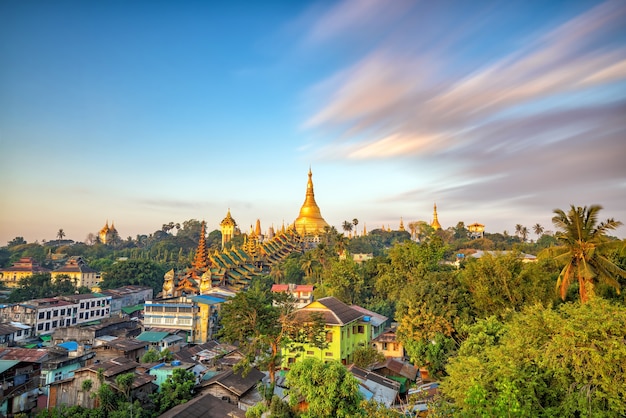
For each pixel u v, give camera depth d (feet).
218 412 145.07
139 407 151.64
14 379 169.68
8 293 462.60
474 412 93.91
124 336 294.05
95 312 376.89
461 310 190.29
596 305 103.71
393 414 111.55
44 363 200.95
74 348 252.01
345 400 120.47
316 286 375.25
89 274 540.52
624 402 89.56
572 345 96.89
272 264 548.31
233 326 156.87
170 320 310.65
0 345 269.64
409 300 195.93
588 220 145.28
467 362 113.70
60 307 336.29
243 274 474.08
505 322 158.40
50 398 163.73
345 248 447.01
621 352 89.92
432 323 185.06
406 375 187.52
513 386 89.61
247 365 156.25
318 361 126.31
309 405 121.39
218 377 174.81
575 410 94.22
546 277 188.03
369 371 184.75
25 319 313.12
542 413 97.35
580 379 96.32
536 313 113.29
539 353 104.27
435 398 123.44
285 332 162.50
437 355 179.73
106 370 165.78
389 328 282.56
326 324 195.62
